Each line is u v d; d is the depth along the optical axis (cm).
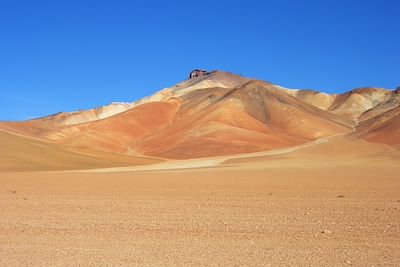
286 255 1354
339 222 1870
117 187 3622
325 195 2908
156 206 2398
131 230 1725
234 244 1493
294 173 5066
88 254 1380
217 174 5116
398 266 1247
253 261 1293
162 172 5891
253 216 2033
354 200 2630
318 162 6862
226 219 1955
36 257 1352
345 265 1252
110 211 2214
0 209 2316
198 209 2270
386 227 1759
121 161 9212
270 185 3662
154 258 1331
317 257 1330
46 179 4641
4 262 1303
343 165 6316
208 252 1394
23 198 2853
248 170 5750
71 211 2223
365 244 1482
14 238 1600
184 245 1484
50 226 1817
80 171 6662
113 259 1324
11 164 7162
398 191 3144
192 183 3941
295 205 2414
